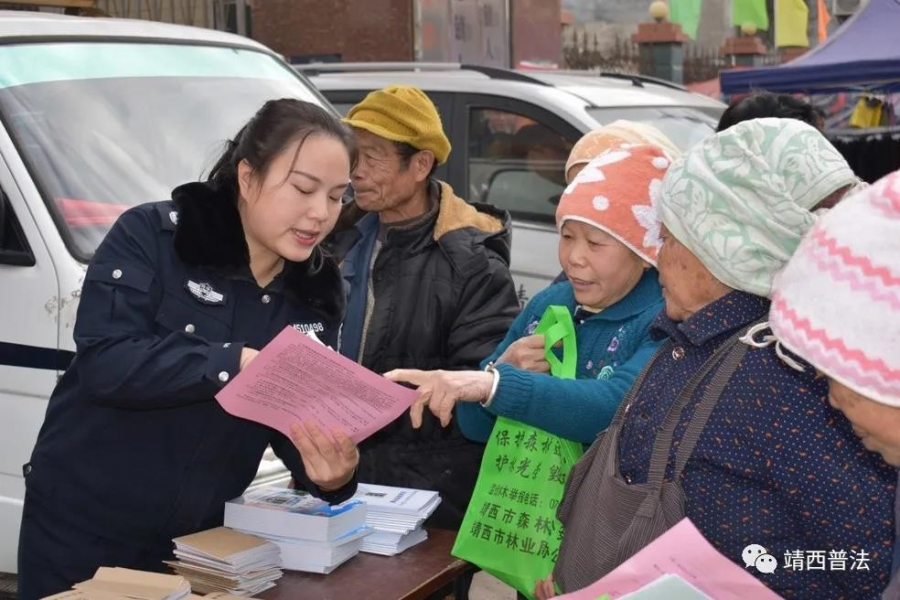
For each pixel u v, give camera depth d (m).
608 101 6.06
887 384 1.50
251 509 2.57
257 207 2.36
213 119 4.22
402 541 2.67
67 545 2.57
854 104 8.77
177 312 2.45
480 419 2.73
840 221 1.57
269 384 2.21
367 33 9.30
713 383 1.92
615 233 2.40
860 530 1.77
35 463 2.58
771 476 1.84
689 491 1.90
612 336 2.52
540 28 10.26
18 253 3.63
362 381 2.20
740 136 1.96
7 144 3.72
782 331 1.60
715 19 14.20
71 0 4.62
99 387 2.34
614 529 2.00
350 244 3.36
